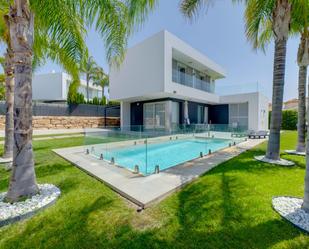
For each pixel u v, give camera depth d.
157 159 6.55
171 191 3.68
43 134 14.55
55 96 28.84
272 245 2.20
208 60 17.62
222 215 2.79
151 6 4.31
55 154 7.49
